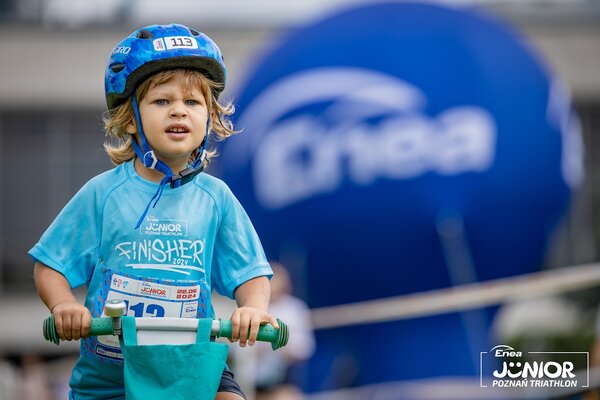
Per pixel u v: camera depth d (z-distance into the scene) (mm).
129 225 8242
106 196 8328
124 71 8211
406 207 23828
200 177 8570
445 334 23719
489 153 24016
